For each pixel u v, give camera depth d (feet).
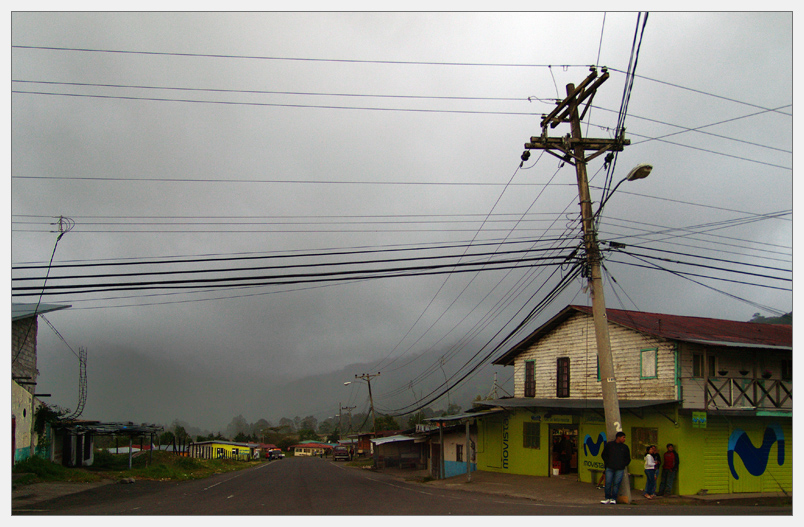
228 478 107.96
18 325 82.94
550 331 82.38
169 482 87.71
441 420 87.04
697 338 61.72
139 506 49.65
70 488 68.03
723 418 62.08
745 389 62.54
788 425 65.26
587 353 74.84
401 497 56.13
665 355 63.16
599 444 68.44
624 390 68.33
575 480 70.85
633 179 48.80
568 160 54.65
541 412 79.36
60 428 93.30
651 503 51.44
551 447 77.20
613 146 53.26
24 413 79.36
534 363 84.84
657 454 57.26
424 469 134.62
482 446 93.45
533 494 58.39
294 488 72.64
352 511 43.27
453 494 60.29
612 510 44.04
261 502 52.29
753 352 65.36
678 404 60.18
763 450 63.26
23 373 84.58
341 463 211.20
